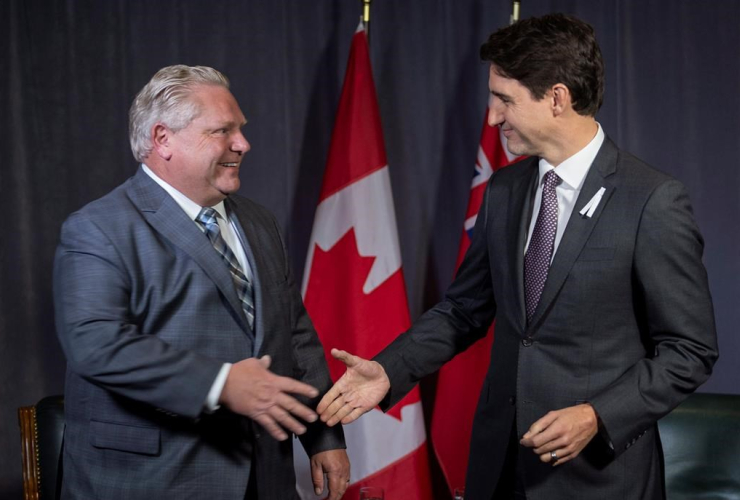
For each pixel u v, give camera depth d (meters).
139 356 1.43
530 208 1.72
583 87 1.58
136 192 1.63
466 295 1.92
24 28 2.72
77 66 2.77
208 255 1.59
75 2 2.76
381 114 2.96
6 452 2.74
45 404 2.32
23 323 2.74
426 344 1.87
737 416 2.25
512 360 1.68
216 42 2.87
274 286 1.74
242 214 1.80
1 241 2.71
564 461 1.50
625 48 2.97
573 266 1.59
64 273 1.53
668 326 1.54
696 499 2.23
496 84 1.62
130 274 1.53
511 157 2.71
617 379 1.58
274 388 1.44
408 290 3.01
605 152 1.64
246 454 1.58
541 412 1.61
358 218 2.65
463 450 2.72
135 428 1.53
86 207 1.60
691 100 2.98
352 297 2.63
